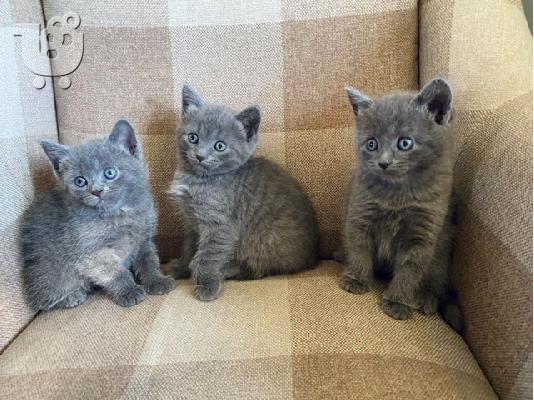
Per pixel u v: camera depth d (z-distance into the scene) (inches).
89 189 17.1
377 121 16.1
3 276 15.9
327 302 16.2
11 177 17.0
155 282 18.2
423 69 19.1
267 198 19.6
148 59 20.1
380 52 19.5
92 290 18.6
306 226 19.7
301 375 12.7
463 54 17.1
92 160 17.3
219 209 19.2
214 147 19.0
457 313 15.7
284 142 20.5
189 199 19.5
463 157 16.6
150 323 15.4
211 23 19.9
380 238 17.8
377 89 19.7
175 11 19.8
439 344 14.3
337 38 19.6
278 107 20.3
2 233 16.2
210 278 18.0
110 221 17.8
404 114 15.7
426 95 15.6
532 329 11.8
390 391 12.1
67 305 17.3
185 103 19.4
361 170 17.3
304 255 19.6
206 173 19.4
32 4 19.1
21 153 17.8
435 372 12.9
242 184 19.5
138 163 18.7
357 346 13.7
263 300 16.5
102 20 19.7
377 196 16.9
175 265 20.3
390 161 15.6
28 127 18.4
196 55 20.1
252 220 19.6
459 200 16.7
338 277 18.5
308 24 19.6
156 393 12.6
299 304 16.1
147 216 19.0
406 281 16.5
